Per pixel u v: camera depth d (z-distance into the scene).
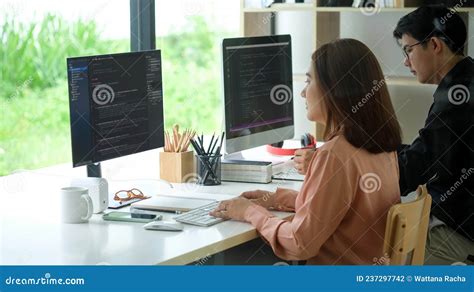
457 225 3.08
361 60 2.43
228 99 3.22
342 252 2.47
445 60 3.19
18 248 2.25
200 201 2.82
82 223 2.55
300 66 4.73
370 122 2.42
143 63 2.96
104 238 2.37
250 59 3.32
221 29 6.31
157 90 3.04
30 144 5.14
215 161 3.15
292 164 3.41
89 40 5.16
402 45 3.33
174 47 6.50
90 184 2.68
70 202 2.54
